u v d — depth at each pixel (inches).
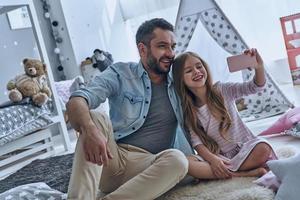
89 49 173.3
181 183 61.8
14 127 108.4
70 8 168.9
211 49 122.3
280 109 106.5
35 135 117.0
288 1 135.0
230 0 145.1
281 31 138.9
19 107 112.6
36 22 124.3
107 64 165.8
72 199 49.0
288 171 50.3
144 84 60.7
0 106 114.8
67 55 169.9
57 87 141.2
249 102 111.0
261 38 143.1
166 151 53.9
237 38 111.0
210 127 63.8
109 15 177.3
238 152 62.9
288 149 67.6
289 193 48.0
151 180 51.6
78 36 170.2
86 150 48.5
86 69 167.8
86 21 172.9
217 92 63.7
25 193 59.7
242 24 145.2
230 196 52.1
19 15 144.5
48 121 118.3
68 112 52.0
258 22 142.6
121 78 60.6
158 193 52.2
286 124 81.4
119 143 61.0
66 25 167.5
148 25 60.1
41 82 120.9
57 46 170.7
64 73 171.5
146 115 60.3
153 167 52.4
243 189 53.7
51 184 78.9
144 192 51.4
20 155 111.7
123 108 60.1
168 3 159.5
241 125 64.7
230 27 111.0
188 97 63.1
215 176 59.7
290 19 131.9
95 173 50.7
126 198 51.2
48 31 169.5
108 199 51.4
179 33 117.0
